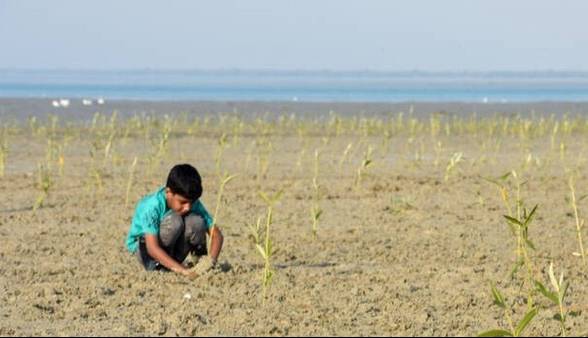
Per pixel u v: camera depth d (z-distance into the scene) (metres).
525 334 7.32
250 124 34.78
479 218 13.21
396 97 82.62
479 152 23.55
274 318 7.67
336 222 12.79
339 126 29.50
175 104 54.38
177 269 9.09
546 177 18.02
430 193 15.64
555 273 9.59
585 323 7.67
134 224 9.45
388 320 7.66
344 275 9.38
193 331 7.28
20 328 7.37
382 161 20.92
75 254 10.34
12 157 20.91
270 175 17.86
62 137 26.62
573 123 32.38
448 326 7.52
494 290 7.30
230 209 13.79
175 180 9.04
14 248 10.62
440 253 10.65
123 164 19.59
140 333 7.23
